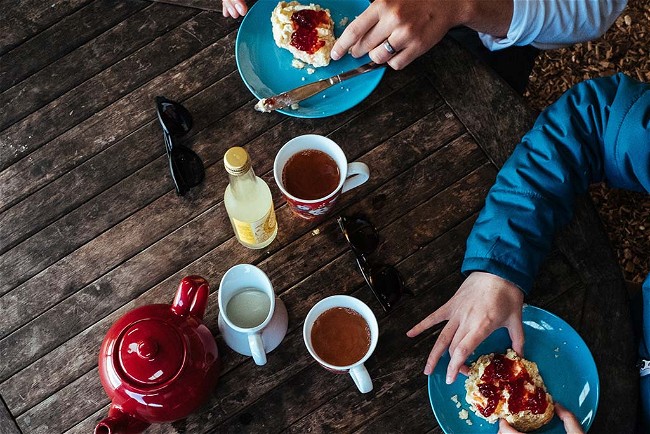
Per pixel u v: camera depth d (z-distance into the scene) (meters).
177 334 0.98
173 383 0.95
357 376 1.04
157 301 1.17
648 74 2.03
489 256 1.13
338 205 1.22
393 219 1.21
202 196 1.23
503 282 1.13
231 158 0.89
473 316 1.12
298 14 1.27
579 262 1.18
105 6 1.34
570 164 1.20
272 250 1.20
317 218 1.20
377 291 1.14
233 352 1.14
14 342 1.16
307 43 1.26
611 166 1.25
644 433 1.22
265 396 1.12
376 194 1.23
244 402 1.12
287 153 1.13
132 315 1.01
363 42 1.26
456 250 1.19
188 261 1.19
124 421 0.97
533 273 1.14
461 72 1.29
